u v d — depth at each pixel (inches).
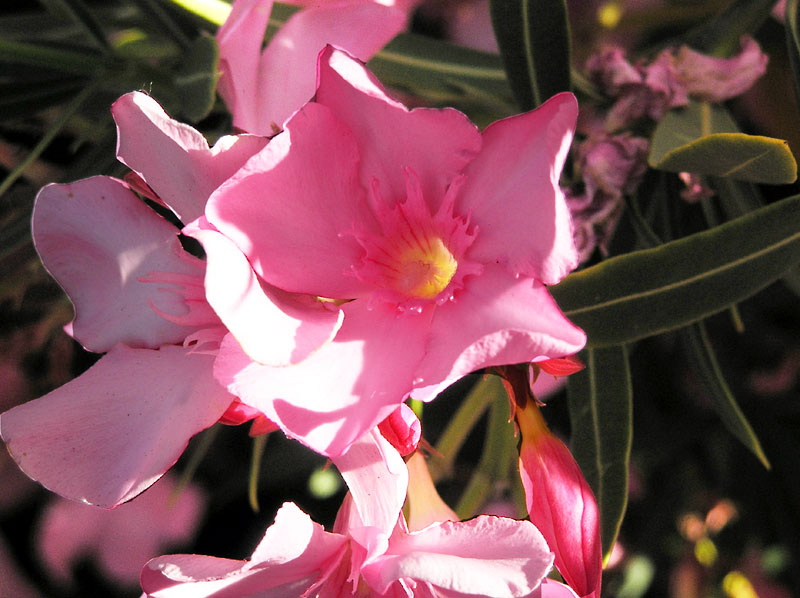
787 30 7.7
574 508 6.3
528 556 5.6
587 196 7.5
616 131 7.8
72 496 5.8
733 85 7.8
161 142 5.6
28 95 8.0
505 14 7.4
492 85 8.6
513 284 5.7
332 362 5.7
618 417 7.5
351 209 6.0
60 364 9.5
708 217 8.3
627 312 6.9
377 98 5.7
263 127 6.6
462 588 5.5
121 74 8.0
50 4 8.1
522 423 6.5
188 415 5.9
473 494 9.1
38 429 5.8
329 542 6.1
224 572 5.7
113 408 5.9
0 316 9.1
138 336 6.0
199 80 6.7
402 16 6.6
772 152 6.4
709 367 8.1
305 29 6.6
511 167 5.8
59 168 9.1
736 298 6.9
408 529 6.5
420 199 5.9
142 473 5.8
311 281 5.9
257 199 5.6
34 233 5.8
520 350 5.4
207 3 7.8
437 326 5.8
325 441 5.4
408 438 5.7
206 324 5.9
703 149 6.6
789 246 6.8
